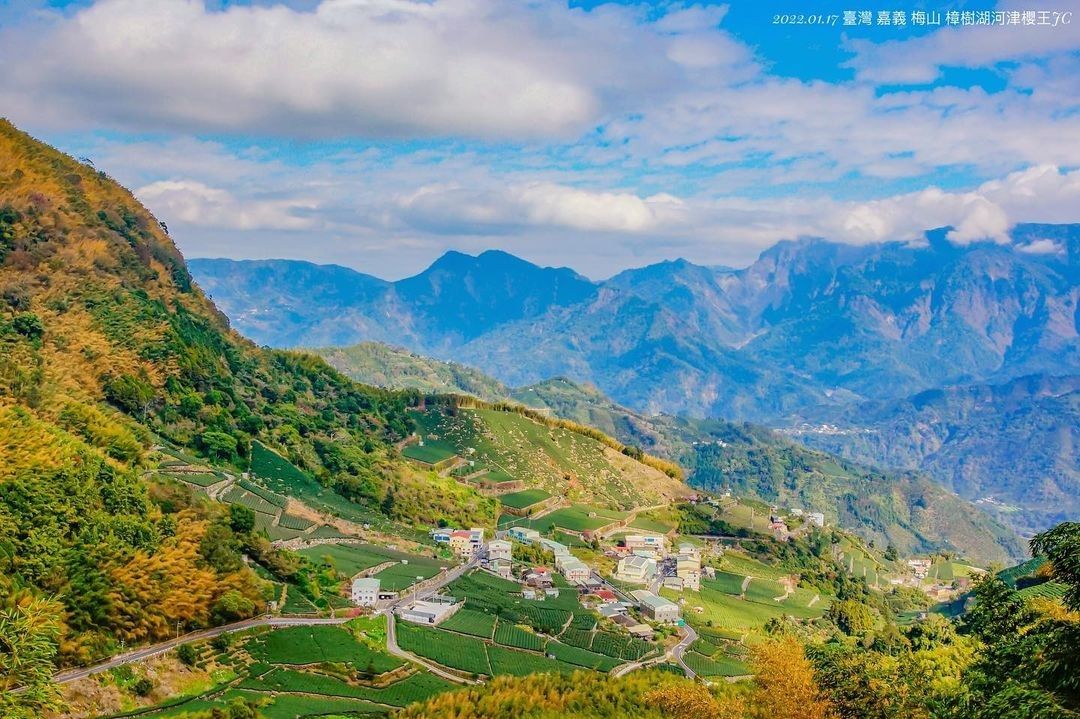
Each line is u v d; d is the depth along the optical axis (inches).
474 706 5536.4
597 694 5846.5
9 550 5565.9
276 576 7500.0
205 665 5689.0
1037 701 2327.8
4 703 2714.1
